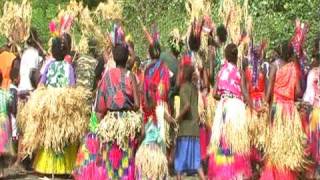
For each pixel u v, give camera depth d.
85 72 13.02
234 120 11.02
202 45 12.80
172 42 13.05
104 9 15.72
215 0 18.61
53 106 11.76
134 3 20.95
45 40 22.59
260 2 19.12
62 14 13.58
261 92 12.23
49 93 11.86
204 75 12.59
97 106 10.48
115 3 17.75
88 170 10.73
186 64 11.75
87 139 10.83
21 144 13.05
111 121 10.27
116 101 10.30
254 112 11.45
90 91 12.22
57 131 11.78
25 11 14.27
